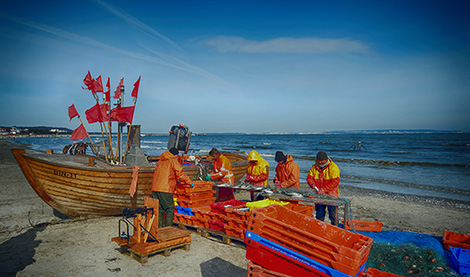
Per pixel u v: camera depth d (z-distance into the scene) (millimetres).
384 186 14688
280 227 3199
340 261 2711
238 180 11625
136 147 8219
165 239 4922
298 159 30047
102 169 6797
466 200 11344
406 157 33406
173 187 6117
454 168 22891
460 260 4496
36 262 4621
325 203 5035
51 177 6988
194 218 6145
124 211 4816
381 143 67438
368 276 2875
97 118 8984
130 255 4941
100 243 5562
